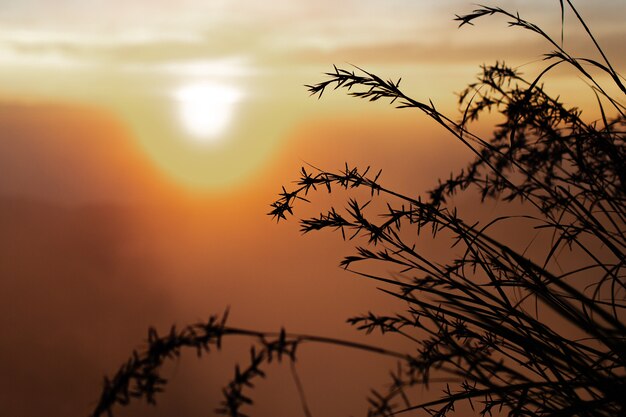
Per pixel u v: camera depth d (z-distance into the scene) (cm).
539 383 132
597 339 138
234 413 112
